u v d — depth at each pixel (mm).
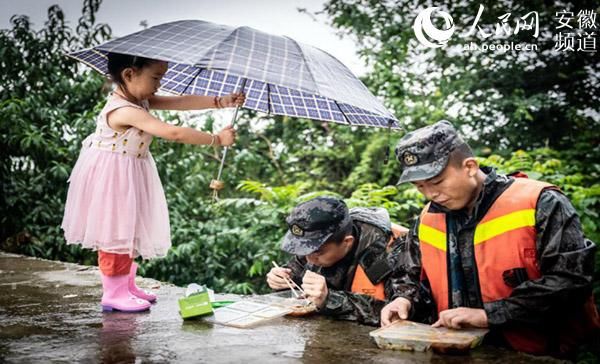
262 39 2359
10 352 1936
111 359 1872
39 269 3645
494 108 6984
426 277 2361
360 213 2748
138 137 2498
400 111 6637
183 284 5441
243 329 2266
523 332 2125
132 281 2701
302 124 7402
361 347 2029
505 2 7016
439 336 1980
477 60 7133
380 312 2383
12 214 5785
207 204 5863
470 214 2158
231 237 5223
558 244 1969
